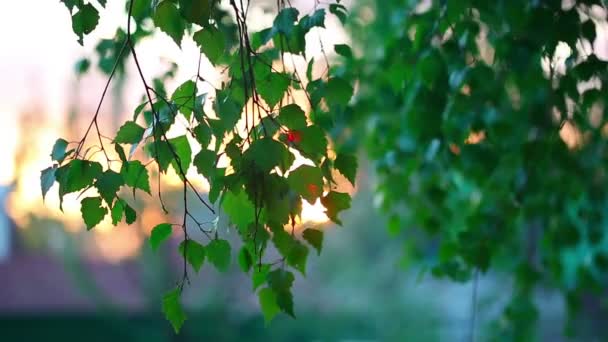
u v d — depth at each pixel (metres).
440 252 2.75
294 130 2.10
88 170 2.10
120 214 2.15
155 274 5.56
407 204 2.95
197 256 2.16
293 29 2.24
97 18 2.14
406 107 2.68
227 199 2.14
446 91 2.46
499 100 2.62
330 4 2.32
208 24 2.10
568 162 2.65
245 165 2.06
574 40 2.32
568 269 3.21
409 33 2.73
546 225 2.84
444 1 2.41
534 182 2.65
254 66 2.18
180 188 4.36
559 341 4.70
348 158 2.21
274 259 2.33
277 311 2.19
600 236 2.82
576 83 2.39
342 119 2.72
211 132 2.12
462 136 2.61
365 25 3.43
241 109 2.14
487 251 2.70
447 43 2.48
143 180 2.15
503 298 4.32
